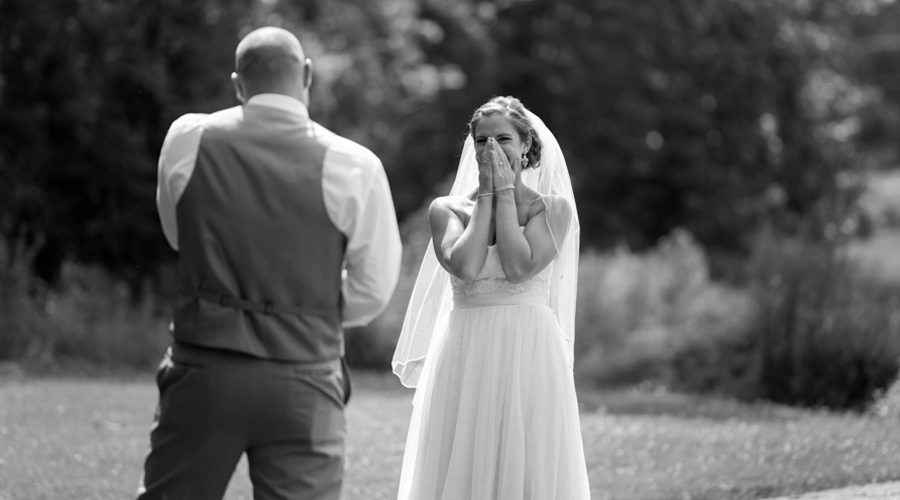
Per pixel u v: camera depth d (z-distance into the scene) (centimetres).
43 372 1962
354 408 1535
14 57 2688
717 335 2205
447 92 4200
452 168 4169
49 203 2753
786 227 4025
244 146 602
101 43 2728
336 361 607
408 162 4147
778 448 1181
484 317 717
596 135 4109
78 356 2184
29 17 2666
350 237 604
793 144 4188
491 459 701
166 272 2812
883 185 5588
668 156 4144
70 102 2694
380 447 1243
